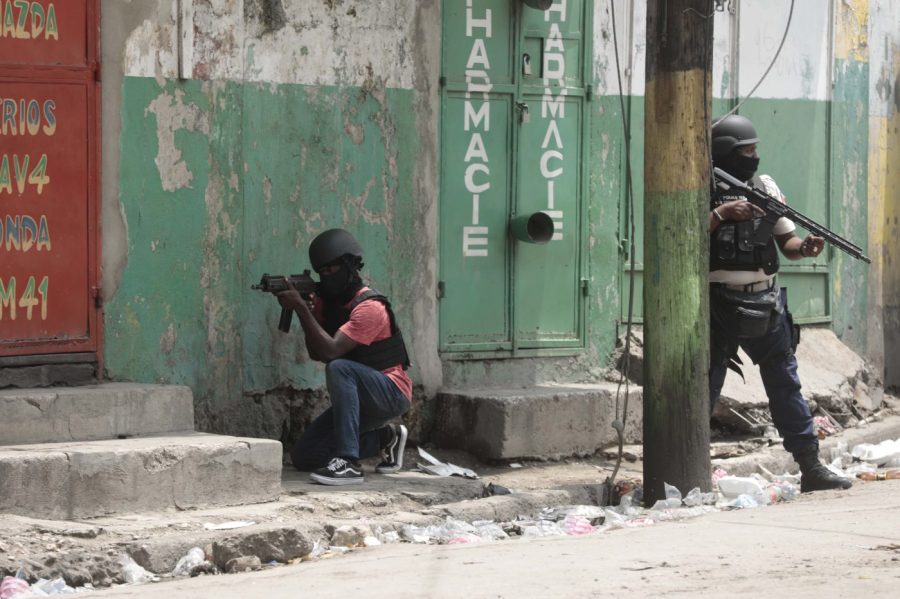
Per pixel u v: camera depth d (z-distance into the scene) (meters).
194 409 29.45
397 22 32.44
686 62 28.06
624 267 36.62
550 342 35.19
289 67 30.75
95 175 28.08
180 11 29.08
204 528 24.00
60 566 21.50
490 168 34.12
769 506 28.22
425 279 33.06
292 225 30.88
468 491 28.80
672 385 28.53
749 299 29.38
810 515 26.06
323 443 29.66
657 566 20.45
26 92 27.17
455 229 33.62
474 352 33.88
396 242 32.53
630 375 36.34
